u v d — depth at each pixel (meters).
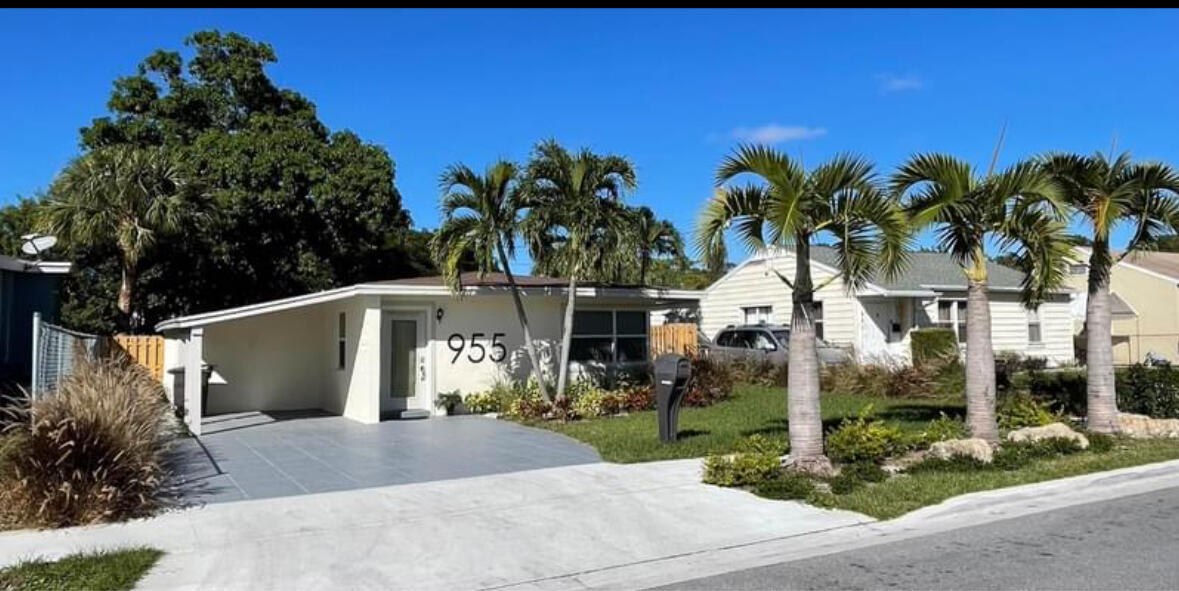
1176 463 10.75
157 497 8.70
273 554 6.95
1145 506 8.62
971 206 11.20
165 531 7.57
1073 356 28.17
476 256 15.72
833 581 6.24
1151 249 13.65
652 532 7.72
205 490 9.33
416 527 7.82
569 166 15.55
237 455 11.77
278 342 18.47
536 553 7.09
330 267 27.28
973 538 7.43
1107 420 12.88
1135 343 32.09
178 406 16.12
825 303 25.03
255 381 18.17
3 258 14.61
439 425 15.28
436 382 17.33
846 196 9.76
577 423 15.05
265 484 9.67
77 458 7.89
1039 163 12.53
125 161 20.83
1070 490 9.52
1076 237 13.06
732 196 10.05
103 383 8.89
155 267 25.11
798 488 8.99
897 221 9.57
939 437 11.66
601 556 7.04
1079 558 6.66
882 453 10.61
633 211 16.22
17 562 6.55
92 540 7.23
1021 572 6.32
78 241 21.00
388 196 27.25
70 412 8.10
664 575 6.56
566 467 10.65
